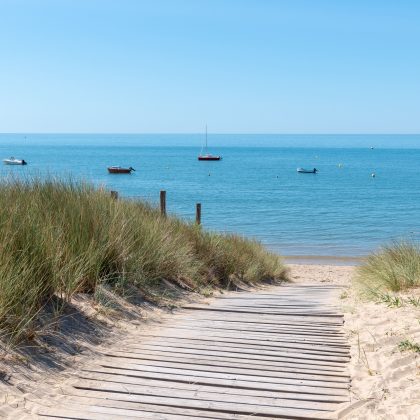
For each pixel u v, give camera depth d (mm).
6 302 5109
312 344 6152
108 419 3906
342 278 18703
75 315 6230
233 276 12789
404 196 56000
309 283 16156
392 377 4992
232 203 48750
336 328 7035
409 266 9781
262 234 32188
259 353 5691
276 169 107312
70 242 7188
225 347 5871
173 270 9711
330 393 4598
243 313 7930
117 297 7379
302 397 4484
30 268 5742
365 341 6258
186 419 3957
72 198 8359
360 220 38062
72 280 6613
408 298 8117
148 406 4180
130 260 8281
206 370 5055
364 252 26703
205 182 72938
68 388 4508
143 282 8320
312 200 51938
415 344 5793
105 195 9766
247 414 4117
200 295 9500
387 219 38562
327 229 34125
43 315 5797
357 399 4453
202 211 42750
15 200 7164
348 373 5137
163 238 9852
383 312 7660
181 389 4562
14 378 4496
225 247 13141
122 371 4949
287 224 36188
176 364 5199
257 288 12750
